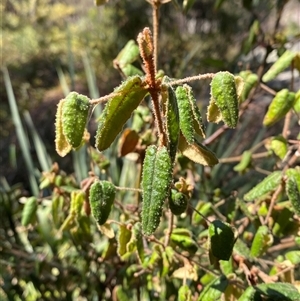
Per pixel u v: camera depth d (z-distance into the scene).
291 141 0.26
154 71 0.15
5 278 0.35
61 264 0.35
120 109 0.16
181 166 0.28
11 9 1.81
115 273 0.33
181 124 0.16
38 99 1.50
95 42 1.46
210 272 0.23
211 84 0.16
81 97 0.16
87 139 0.28
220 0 0.38
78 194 0.25
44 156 0.60
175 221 0.31
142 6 1.45
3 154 1.19
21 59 1.66
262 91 0.35
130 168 0.49
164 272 0.23
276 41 0.34
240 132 0.61
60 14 1.79
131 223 0.24
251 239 0.28
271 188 0.23
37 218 0.32
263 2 0.67
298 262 0.22
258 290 0.19
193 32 1.51
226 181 0.54
